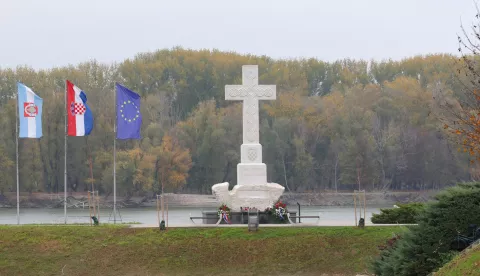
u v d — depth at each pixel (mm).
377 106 122875
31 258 44812
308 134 121312
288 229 48062
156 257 44875
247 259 44594
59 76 128500
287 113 121938
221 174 119000
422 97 118812
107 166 113375
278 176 120750
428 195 114188
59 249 45781
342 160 116688
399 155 116812
